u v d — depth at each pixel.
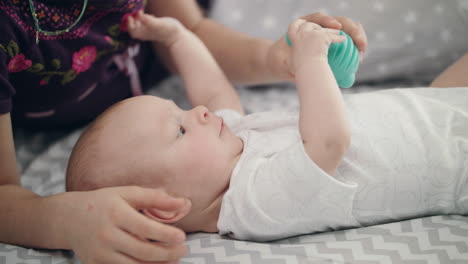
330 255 0.72
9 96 0.76
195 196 0.80
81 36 0.89
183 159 0.78
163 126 0.80
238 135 0.90
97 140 0.79
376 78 1.28
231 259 0.72
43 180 1.04
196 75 1.07
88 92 1.03
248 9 1.33
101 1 0.87
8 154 0.78
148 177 0.77
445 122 0.86
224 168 0.81
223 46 1.17
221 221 0.78
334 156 0.73
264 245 0.75
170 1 1.20
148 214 0.70
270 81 1.14
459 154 0.83
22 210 0.71
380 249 0.73
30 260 0.70
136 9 0.98
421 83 1.28
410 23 1.23
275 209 0.76
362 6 1.25
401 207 0.83
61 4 0.83
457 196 0.83
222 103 1.05
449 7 1.21
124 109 0.81
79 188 0.78
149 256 0.62
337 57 0.79
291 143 0.83
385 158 0.82
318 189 0.74
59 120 1.10
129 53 1.06
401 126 0.85
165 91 1.29
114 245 0.62
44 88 0.95
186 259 0.74
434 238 0.75
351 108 0.89
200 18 1.25
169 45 1.09
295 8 1.31
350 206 0.77
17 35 0.78
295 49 0.80
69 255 0.75
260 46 1.09
